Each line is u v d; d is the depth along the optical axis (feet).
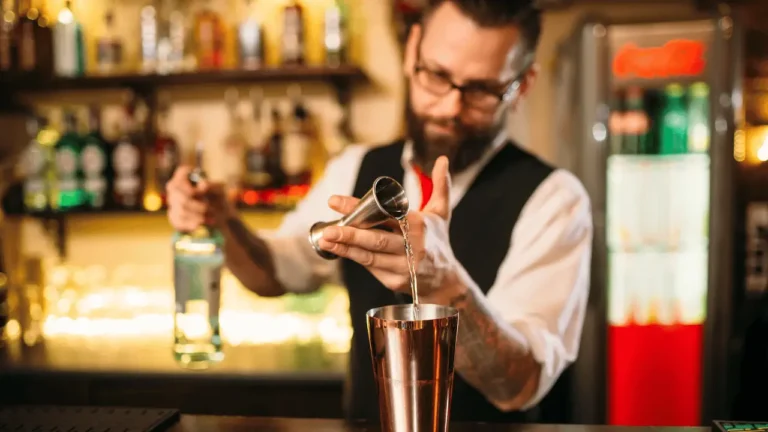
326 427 3.29
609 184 7.64
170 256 9.33
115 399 7.63
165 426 3.27
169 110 9.07
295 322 8.68
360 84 8.86
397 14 7.70
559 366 4.33
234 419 3.42
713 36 7.30
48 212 8.25
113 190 8.50
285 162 8.14
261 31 8.46
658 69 7.38
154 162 8.97
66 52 8.29
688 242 7.70
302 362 7.70
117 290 9.36
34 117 8.62
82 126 9.18
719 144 7.41
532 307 4.56
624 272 7.76
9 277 9.30
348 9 8.87
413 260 3.02
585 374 7.73
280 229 5.97
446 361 2.40
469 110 4.59
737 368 7.77
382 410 2.47
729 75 7.33
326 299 8.71
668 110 7.66
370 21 8.88
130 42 9.11
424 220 3.08
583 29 7.43
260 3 8.86
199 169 4.63
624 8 8.65
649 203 7.70
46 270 9.44
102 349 8.29
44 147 8.55
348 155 5.77
